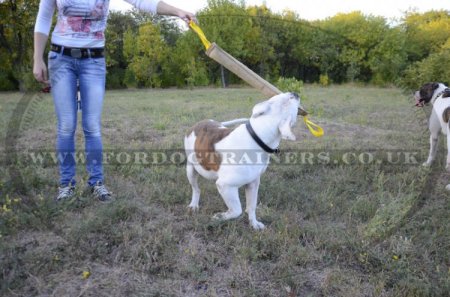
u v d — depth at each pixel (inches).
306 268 113.3
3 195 146.3
